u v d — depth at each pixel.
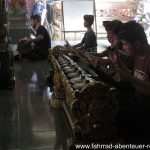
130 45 2.79
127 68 3.10
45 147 3.46
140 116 2.84
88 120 2.91
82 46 6.42
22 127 4.01
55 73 4.72
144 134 2.84
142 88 2.70
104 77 3.67
